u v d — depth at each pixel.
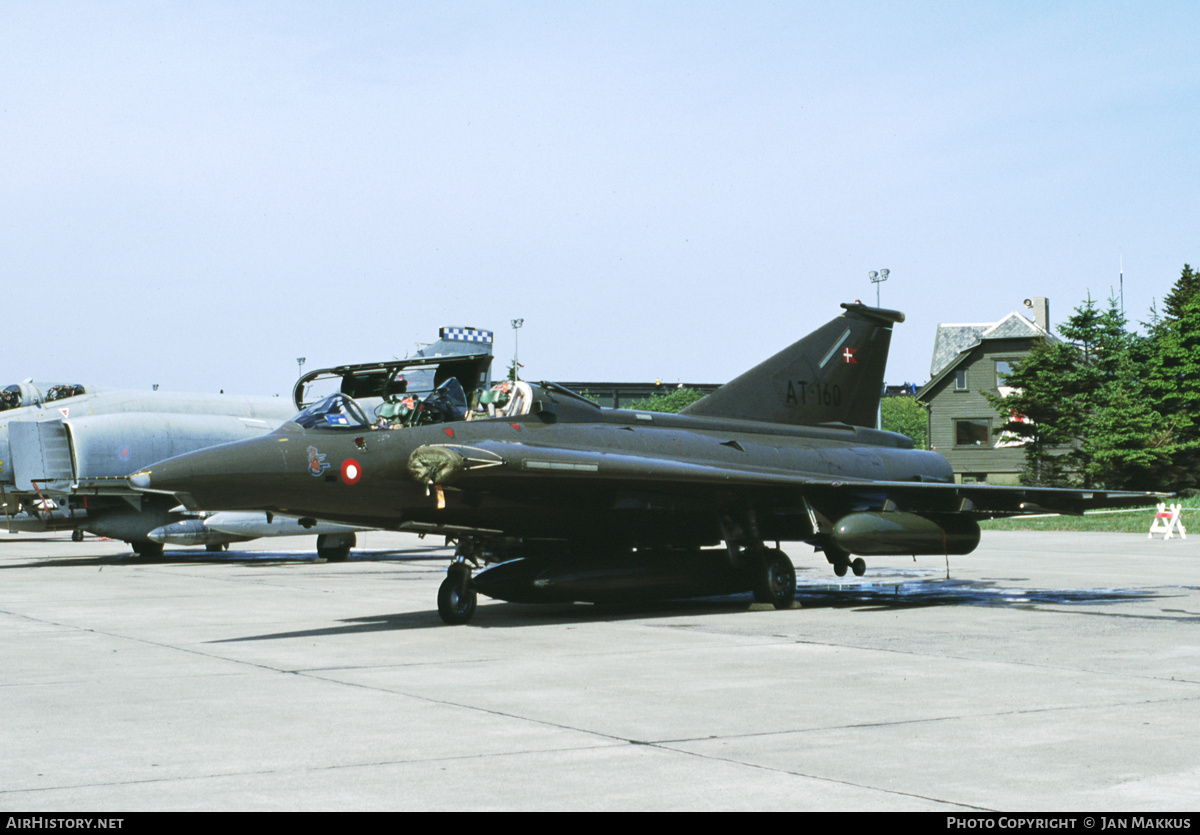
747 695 7.46
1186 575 18.12
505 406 13.39
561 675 8.37
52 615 12.98
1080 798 4.91
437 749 5.88
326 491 11.66
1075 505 15.05
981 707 7.00
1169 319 52.59
